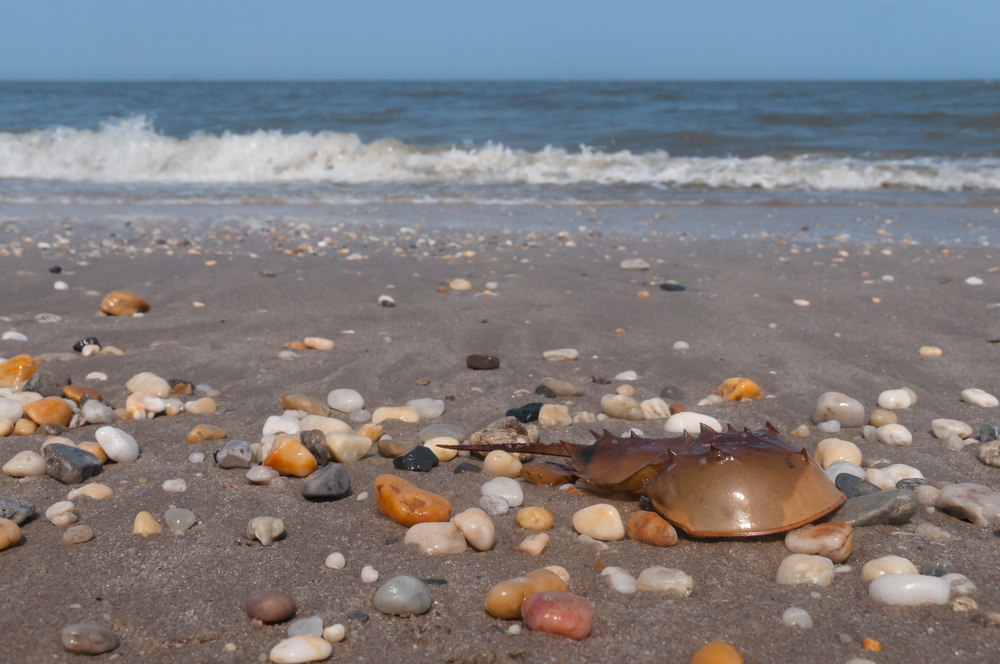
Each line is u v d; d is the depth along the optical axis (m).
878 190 3.19
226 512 0.78
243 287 1.50
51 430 0.90
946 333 1.24
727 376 1.08
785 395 1.02
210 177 3.30
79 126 4.62
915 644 0.66
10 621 0.67
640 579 0.71
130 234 2.08
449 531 0.74
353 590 0.70
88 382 1.03
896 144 4.23
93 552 0.73
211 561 0.72
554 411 0.95
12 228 2.12
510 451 0.84
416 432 0.93
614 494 0.82
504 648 0.66
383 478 0.78
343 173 3.41
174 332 1.22
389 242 2.03
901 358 1.12
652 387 1.05
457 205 2.76
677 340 1.21
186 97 7.45
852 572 0.72
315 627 0.67
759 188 3.24
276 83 14.29
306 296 1.45
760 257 1.88
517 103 6.68
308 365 1.09
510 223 2.39
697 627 0.67
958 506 0.77
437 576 0.71
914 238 2.17
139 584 0.70
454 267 1.72
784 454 0.76
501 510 0.79
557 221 2.44
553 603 0.67
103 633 0.65
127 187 3.01
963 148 4.07
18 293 1.41
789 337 1.23
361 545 0.74
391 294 1.47
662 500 0.76
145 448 0.88
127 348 1.13
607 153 4.00
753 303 1.43
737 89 11.02
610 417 0.96
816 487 0.75
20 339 1.14
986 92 9.45
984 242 2.09
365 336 1.21
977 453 0.88
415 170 3.46
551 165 3.52
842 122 5.23
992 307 1.37
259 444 0.87
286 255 1.82
